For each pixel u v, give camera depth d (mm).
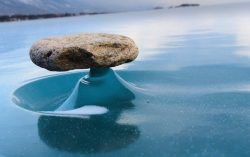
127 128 354
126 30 1522
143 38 1182
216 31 1242
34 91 502
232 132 329
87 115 396
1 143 332
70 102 437
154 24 1922
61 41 432
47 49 419
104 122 374
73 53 410
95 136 338
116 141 324
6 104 452
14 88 544
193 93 454
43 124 376
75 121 381
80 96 436
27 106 446
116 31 1489
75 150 311
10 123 383
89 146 317
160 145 310
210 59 680
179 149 302
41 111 421
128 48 445
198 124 353
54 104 467
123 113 396
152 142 317
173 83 509
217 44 894
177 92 463
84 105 423
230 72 553
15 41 1308
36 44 448
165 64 659
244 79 504
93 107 417
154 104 421
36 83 523
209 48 833
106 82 454
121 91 453
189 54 765
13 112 419
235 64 610
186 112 389
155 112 394
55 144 324
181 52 806
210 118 368
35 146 322
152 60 714
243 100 415
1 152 313
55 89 514
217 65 614
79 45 411
